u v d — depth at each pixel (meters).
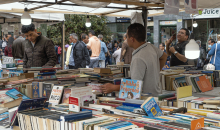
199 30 11.61
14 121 1.92
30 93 2.72
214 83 3.95
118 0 5.07
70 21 13.09
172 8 3.48
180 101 2.09
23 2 5.14
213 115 1.67
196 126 1.35
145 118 1.61
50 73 3.14
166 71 3.94
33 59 3.83
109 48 12.80
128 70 3.87
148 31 13.30
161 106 1.97
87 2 4.88
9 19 7.39
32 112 1.89
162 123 1.44
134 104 1.93
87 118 1.61
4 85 2.89
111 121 1.56
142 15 6.31
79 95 2.11
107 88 2.44
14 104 2.45
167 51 4.51
